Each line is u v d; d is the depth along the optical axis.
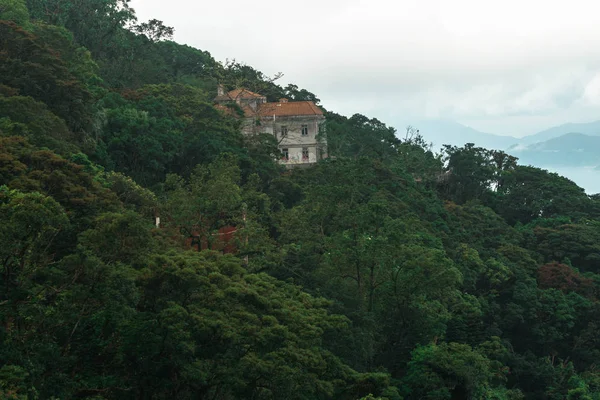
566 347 67.44
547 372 59.00
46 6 82.69
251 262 43.53
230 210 44.69
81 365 25.62
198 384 26.20
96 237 26.25
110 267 24.75
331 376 31.81
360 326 40.28
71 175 35.91
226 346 26.80
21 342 22.94
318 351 30.45
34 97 50.72
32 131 43.03
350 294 44.62
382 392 32.56
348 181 56.25
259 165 69.31
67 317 23.81
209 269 29.16
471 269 66.81
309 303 34.16
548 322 66.62
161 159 59.97
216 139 65.81
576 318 67.06
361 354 38.59
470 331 54.47
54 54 55.53
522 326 66.00
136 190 45.81
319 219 52.00
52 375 23.02
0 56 50.91
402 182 85.19
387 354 45.50
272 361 26.19
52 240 28.23
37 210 23.56
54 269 24.45
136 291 25.23
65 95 52.16
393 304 45.81
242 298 29.03
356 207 50.06
